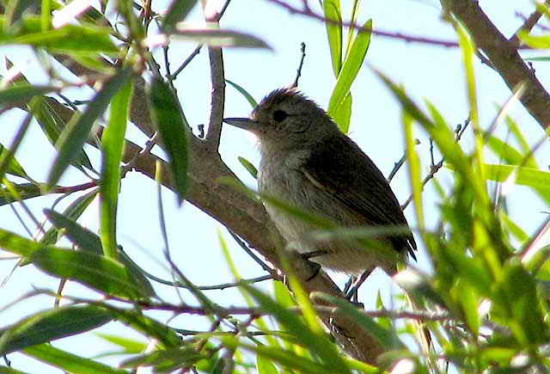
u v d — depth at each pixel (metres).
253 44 5.39
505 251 5.42
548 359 5.59
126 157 10.82
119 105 7.35
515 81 8.65
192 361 7.25
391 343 5.85
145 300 7.36
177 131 7.09
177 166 7.03
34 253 7.54
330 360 5.77
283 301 11.10
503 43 8.44
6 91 6.31
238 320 8.23
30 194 9.44
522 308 5.21
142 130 10.63
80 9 6.19
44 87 6.34
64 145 5.98
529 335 5.23
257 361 9.51
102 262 7.54
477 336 5.50
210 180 10.62
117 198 7.85
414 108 5.25
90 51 6.47
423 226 5.33
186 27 5.77
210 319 8.00
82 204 9.52
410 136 5.32
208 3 6.76
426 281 5.54
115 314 7.68
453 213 5.36
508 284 5.18
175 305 7.35
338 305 6.07
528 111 8.73
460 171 5.36
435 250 5.36
